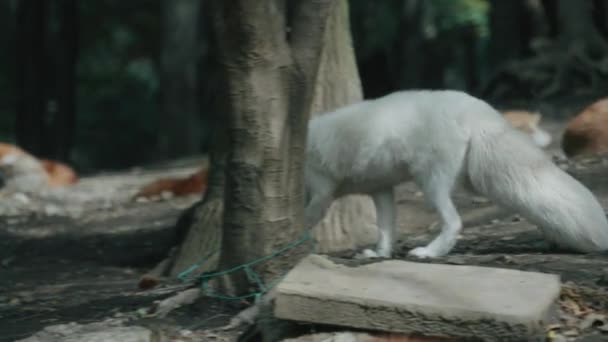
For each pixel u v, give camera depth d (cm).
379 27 3008
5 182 1684
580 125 1306
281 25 684
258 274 701
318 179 816
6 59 3734
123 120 4034
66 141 2816
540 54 2139
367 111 798
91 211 1483
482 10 3212
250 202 697
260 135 689
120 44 4138
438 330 571
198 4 3052
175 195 1541
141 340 639
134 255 1128
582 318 623
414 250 784
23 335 704
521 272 630
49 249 1202
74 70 2833
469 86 3412
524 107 1995
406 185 1210
